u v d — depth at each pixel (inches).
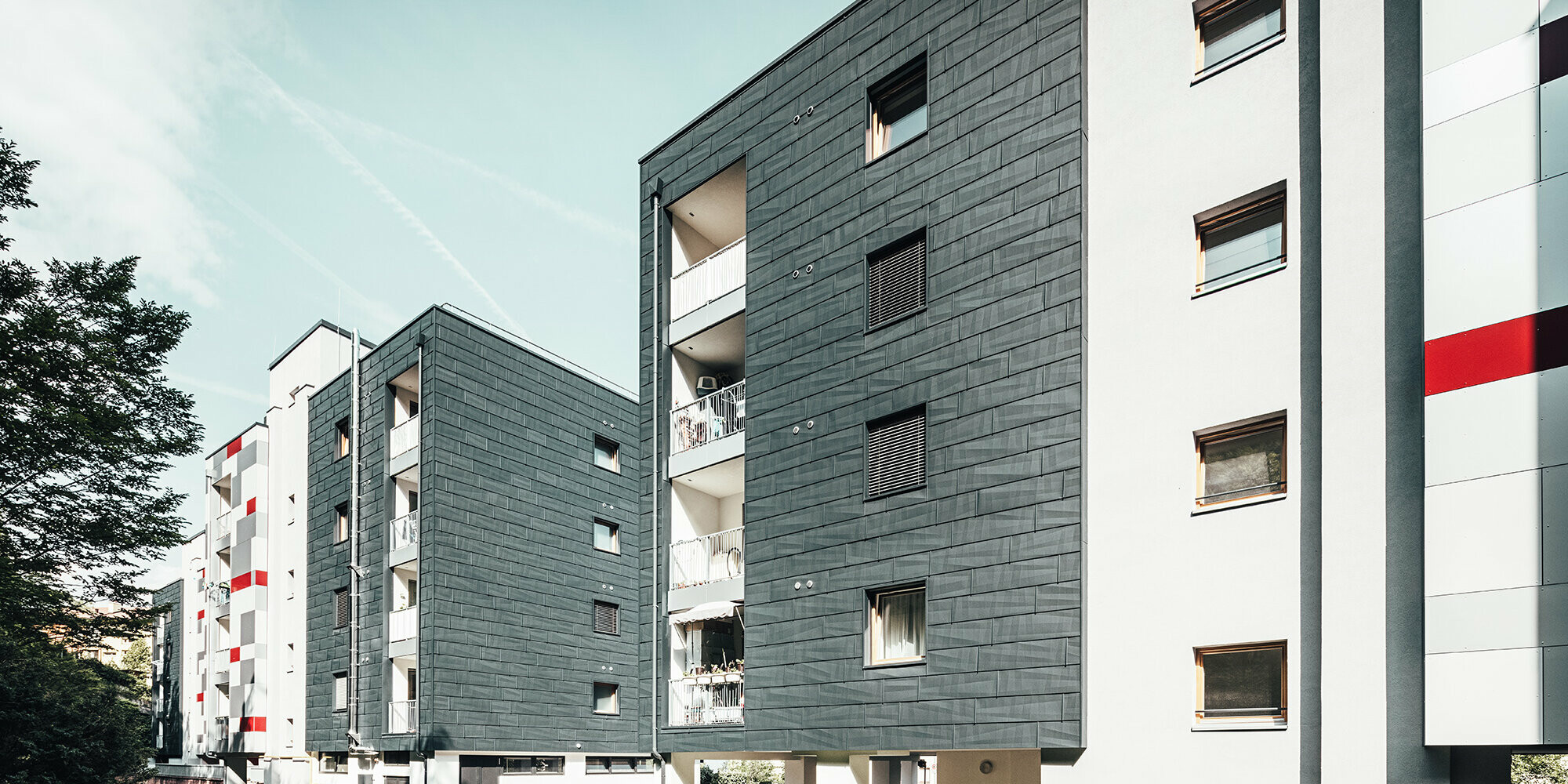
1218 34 477.1
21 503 868.6
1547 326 343.0
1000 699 477.1
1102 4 513.0
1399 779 364.2
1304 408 417.7
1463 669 345.4
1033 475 484.7
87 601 939.3
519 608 1054.4
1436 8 386.0
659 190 737.6
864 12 609.9
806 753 660.1
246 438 1366.9
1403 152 400.2
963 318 527.8
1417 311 387.5
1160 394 460.4
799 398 603.2
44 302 863.7
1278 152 442.0
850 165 601.0
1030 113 518.9
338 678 1120.2
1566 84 350.6
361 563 1099.9
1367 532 386.3
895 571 532.7
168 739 1875.0
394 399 1097.4
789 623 581.9
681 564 694.5
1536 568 334.3
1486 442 350.9
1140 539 454.9
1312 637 399.2
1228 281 451.5
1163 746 431.8
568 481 1144.8
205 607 1608.0
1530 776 1016.2
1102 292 487.8
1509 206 357.4
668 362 713.0
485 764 1006.4
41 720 865.5
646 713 669.3
